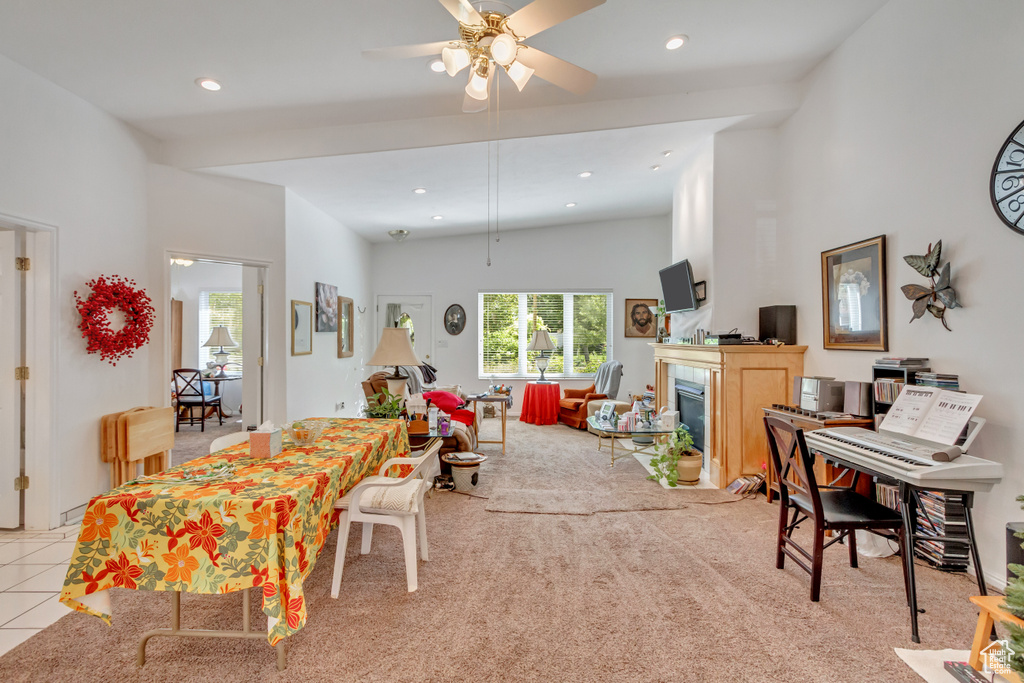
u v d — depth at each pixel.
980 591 2.05
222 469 2.06
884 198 3.01
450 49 2.13
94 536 1.68
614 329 7.52
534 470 4.50
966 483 2.03
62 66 3.02
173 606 1.84
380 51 2.18
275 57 3.03
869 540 2.76
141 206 3.95
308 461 2.21
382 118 3.97
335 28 2.75
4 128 2.89
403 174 4.63
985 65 2.38
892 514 2.26
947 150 2.58
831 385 3.20
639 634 1.98
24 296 3.18
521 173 4.82
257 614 2.13
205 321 7.47
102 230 3.57
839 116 3.40
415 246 7.70
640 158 4.68
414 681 1.71
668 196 6.18
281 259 4.78
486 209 6.16
